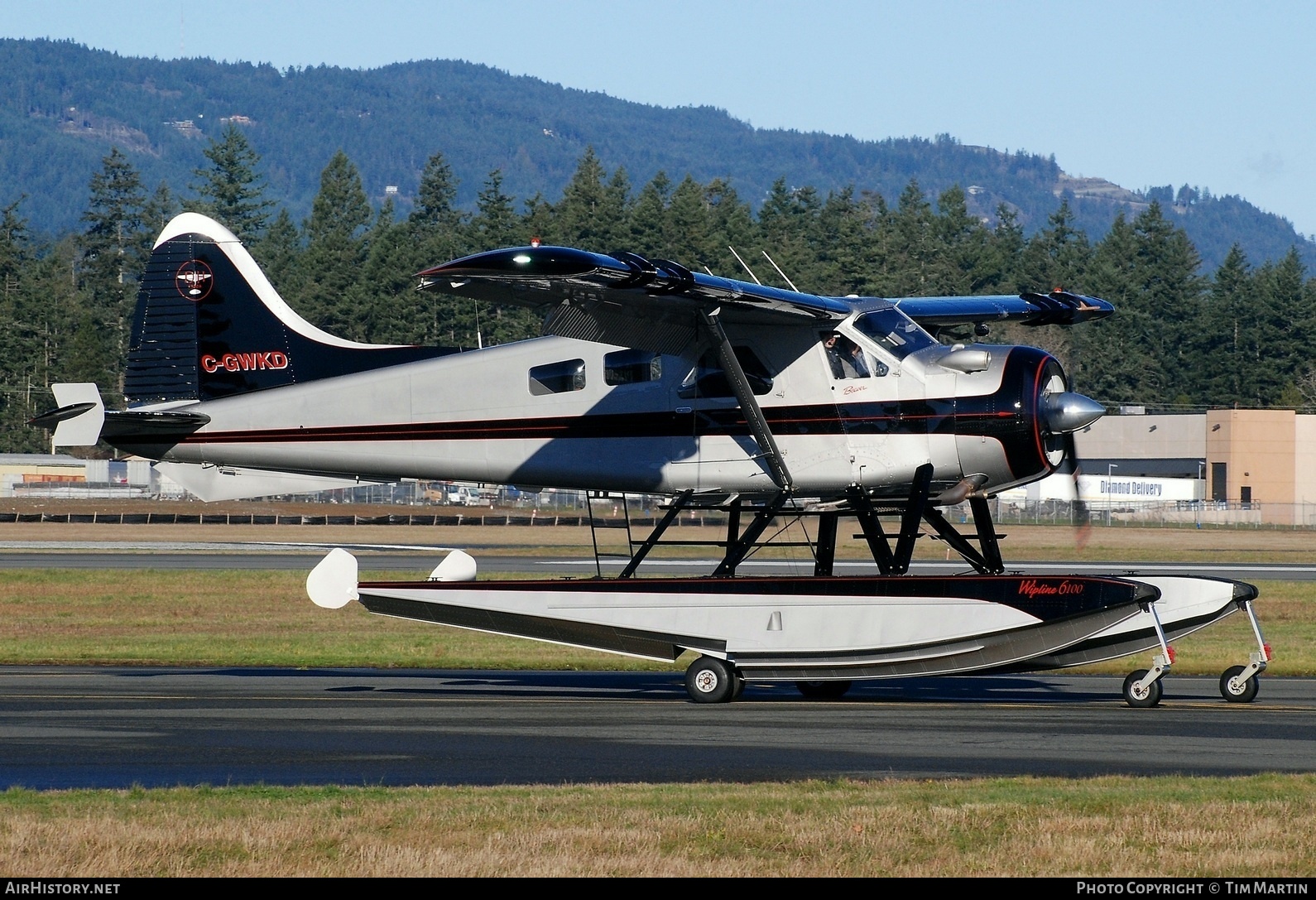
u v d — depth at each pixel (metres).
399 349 59.78
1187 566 129.62
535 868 25.20
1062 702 51.00
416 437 57.91
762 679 50.97
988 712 47.44
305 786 32.84
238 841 26.64
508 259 43.22
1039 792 31.39
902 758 37.22
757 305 49.31
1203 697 51.88
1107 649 49.91
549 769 35.69
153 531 186.50
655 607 51.66
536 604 52.78
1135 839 27.23
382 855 25.80
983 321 62.09
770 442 52.06
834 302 52.66
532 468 56.12
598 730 42.62
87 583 104.81
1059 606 48.06
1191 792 31.39
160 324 62.00
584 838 26.98
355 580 54.38
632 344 51.38
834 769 35.53
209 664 65.00
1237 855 26.20
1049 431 50.94
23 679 57.78
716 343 50.31
